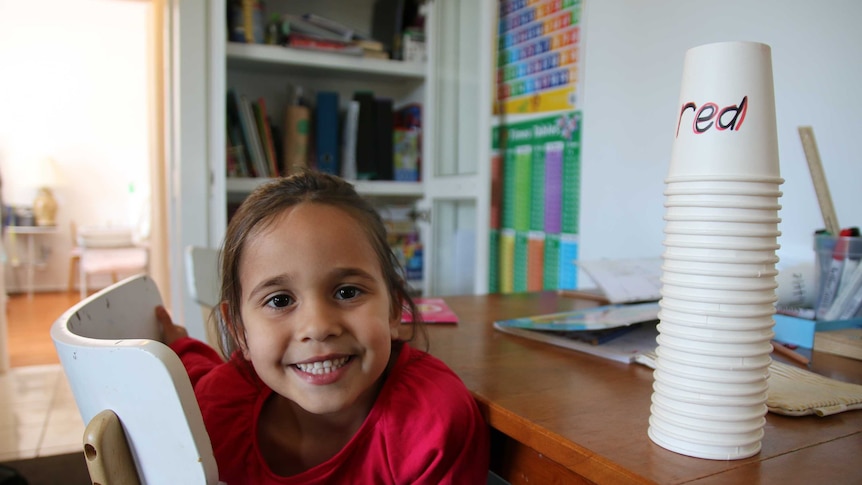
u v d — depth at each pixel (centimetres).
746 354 49
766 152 48
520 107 206
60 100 564
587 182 176
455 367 80
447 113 238
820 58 115
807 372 74
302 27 223
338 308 64
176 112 209
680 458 50
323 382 63
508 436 67
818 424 59
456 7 231
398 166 248
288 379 65
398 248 248
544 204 195
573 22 179
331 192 70
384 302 68
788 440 55
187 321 204
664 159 149
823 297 97
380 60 236
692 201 49
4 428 232
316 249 64
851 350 85
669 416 52
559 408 63
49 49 557
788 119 122
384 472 63
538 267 199
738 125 48
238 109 219
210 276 128
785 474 47
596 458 51
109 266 493
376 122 243
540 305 128
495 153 220
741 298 48
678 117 52
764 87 48
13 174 555
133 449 52
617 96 164
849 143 111
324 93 233
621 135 162
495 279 223
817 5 115
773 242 49
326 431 71
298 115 230
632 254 160
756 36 127
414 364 72
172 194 242
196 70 200
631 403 65
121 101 580
